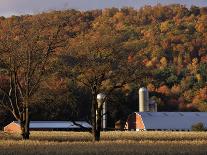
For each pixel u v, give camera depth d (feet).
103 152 317.42
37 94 518.78
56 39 515.09
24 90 523.70
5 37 507.71
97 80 520.83
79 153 312.09
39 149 344.49
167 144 426.92
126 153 313.53
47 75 514.68
